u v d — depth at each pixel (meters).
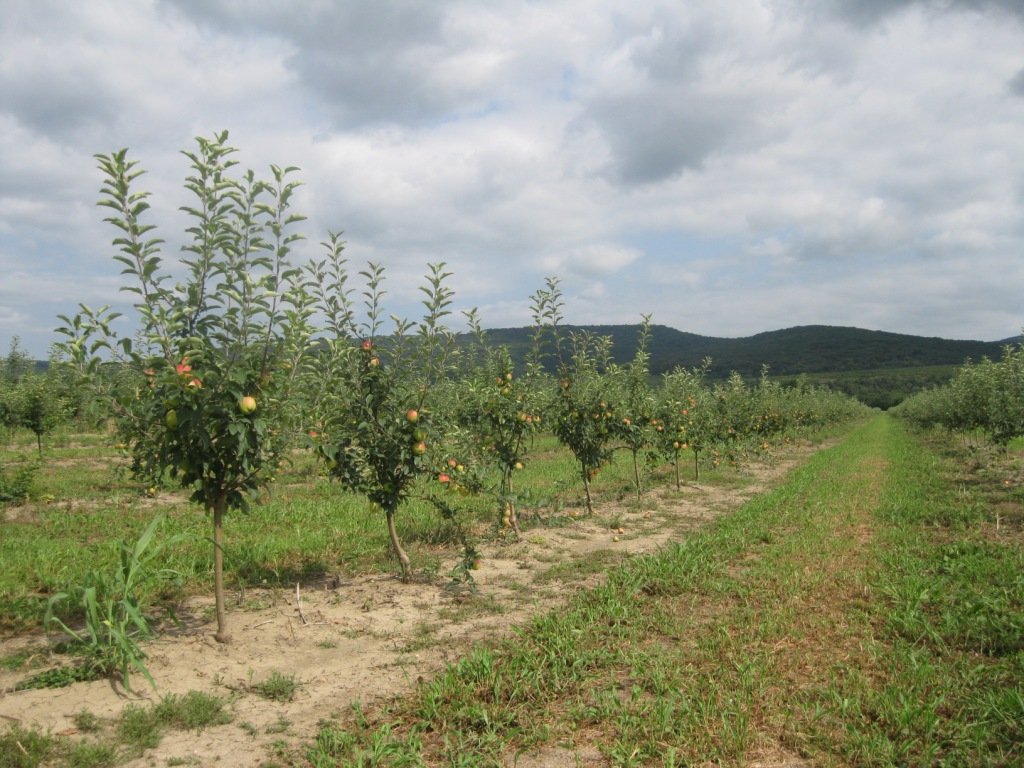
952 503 12.48
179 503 12.01
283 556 8.47
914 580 7.17
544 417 12.02
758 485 17.03
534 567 8.52
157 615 6.32
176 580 5.77
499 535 9.84
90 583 5.27
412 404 7.40
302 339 5.55
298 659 5.43
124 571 5.18
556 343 12.15
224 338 5.19
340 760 3.81
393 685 4.95
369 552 8.91
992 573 7.49
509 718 4.29
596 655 5.30
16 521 10.46
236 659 5.35
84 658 5.05
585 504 13.31
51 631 5.75
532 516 11.46
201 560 7.94
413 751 3.85
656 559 8.33
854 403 58.19
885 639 5.78
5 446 22.88
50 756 3.70
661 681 4.79
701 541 9.41
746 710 4.34
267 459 5.71
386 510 7.54
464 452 8.80
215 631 5.91
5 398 19.30
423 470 7.68
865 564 8.23
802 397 33.22
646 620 6.25
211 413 5.09
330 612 6.55
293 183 5.44
